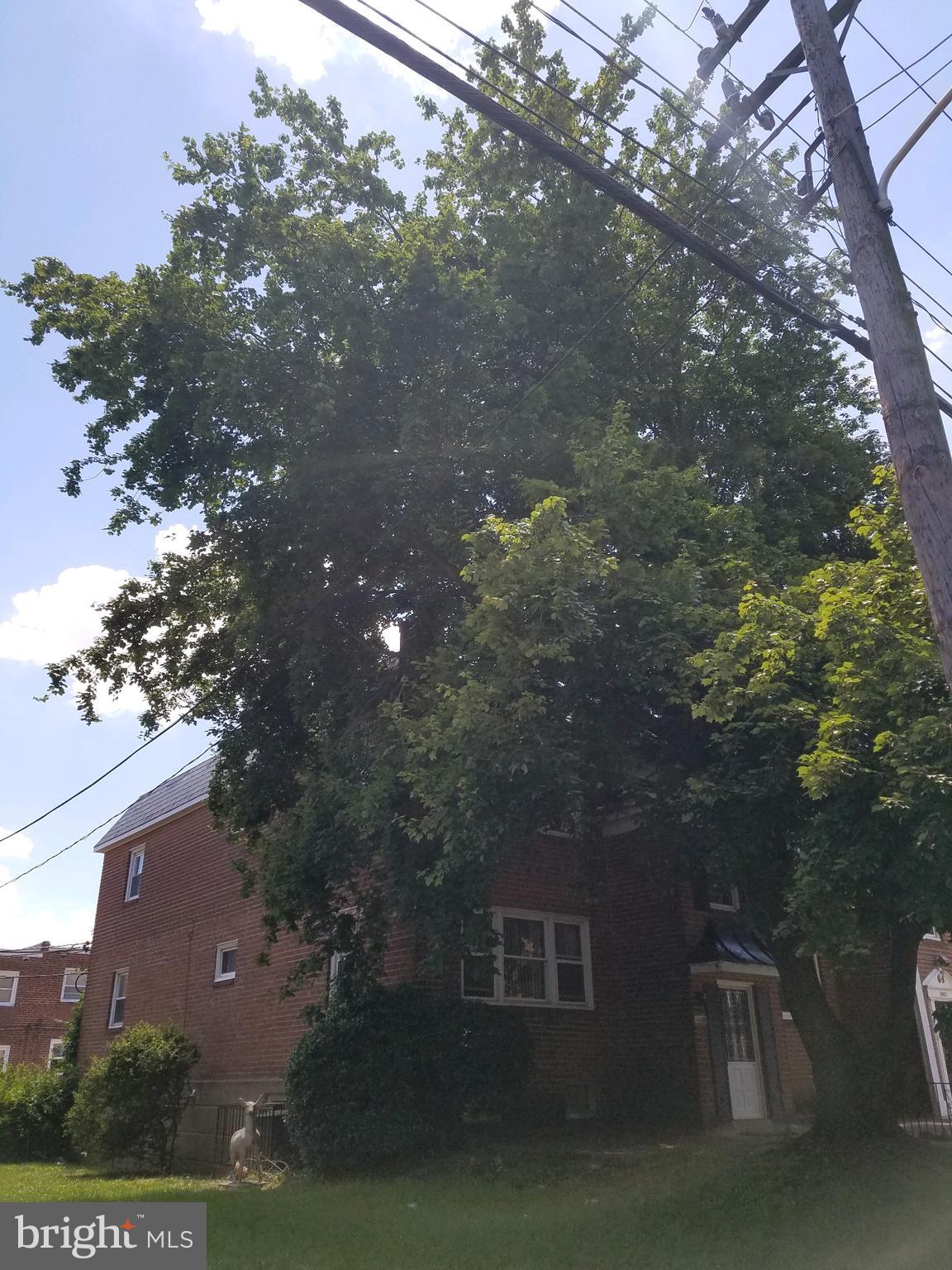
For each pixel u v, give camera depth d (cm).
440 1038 1427
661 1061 1734
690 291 1509
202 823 2366
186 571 1542
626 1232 922
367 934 1427
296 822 1437
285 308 1265
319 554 1420
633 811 1462
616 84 1437
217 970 2147
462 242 1416
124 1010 2512
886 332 731
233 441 1309
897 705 841
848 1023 1966
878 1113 1212
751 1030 1823
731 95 938
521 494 1273
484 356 1315
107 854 2845
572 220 1380
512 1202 1095
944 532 664
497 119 718
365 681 1431
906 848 811
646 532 1109
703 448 1481
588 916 1848
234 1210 1112
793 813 975
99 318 1288
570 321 1388
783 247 1438
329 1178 1327
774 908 1168
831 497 1484
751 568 1098
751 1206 991
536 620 971
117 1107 1886
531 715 977
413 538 1371
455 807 986
